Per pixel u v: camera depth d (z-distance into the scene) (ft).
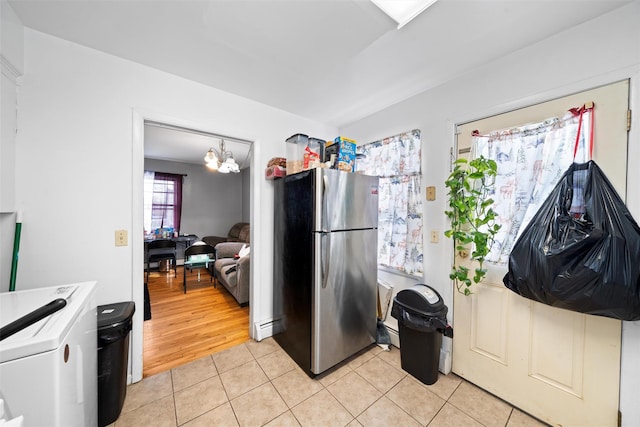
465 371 5.73
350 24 4.27
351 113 8.18
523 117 4.86
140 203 5.61
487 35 4.49
